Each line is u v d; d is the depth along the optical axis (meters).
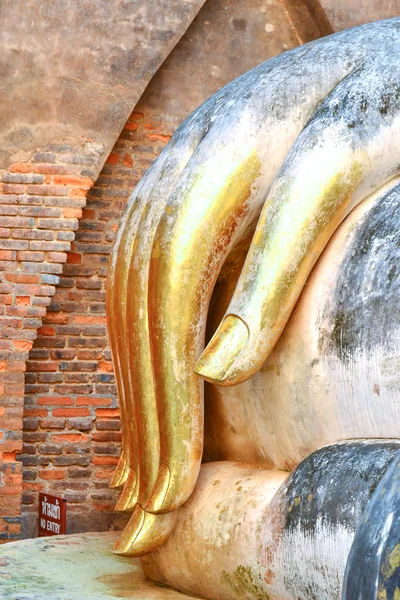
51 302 6.75
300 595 2.72
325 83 3.24
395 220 2.91
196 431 3.26
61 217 6.44
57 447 6.70
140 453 3.38
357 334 2.78
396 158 3.07
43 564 3.79
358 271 2.89
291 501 2.78
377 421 2.73
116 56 6.52
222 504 3.17
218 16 6.97
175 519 3.34
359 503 2.52
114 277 3.59
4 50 6.38
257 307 2.96
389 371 2.64
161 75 6.91
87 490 6.71
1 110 6.39
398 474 2.15
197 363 2.97
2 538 6.23
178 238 3.17
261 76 3.35
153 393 3.34
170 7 6.61
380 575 1.96
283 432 3.14
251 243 3.05
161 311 3.19
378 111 3.05
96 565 3.80
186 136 3.44
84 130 6.49
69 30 6.45
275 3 7.05
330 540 2.57
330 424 2.92
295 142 3.10
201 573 3.20
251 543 2.93
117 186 6.87
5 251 6.38
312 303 3.01
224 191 3.17
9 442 6.29
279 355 3.09
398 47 3.22
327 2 6.96
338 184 2.99
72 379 6.75
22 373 6.33
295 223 2.98
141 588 3.42
